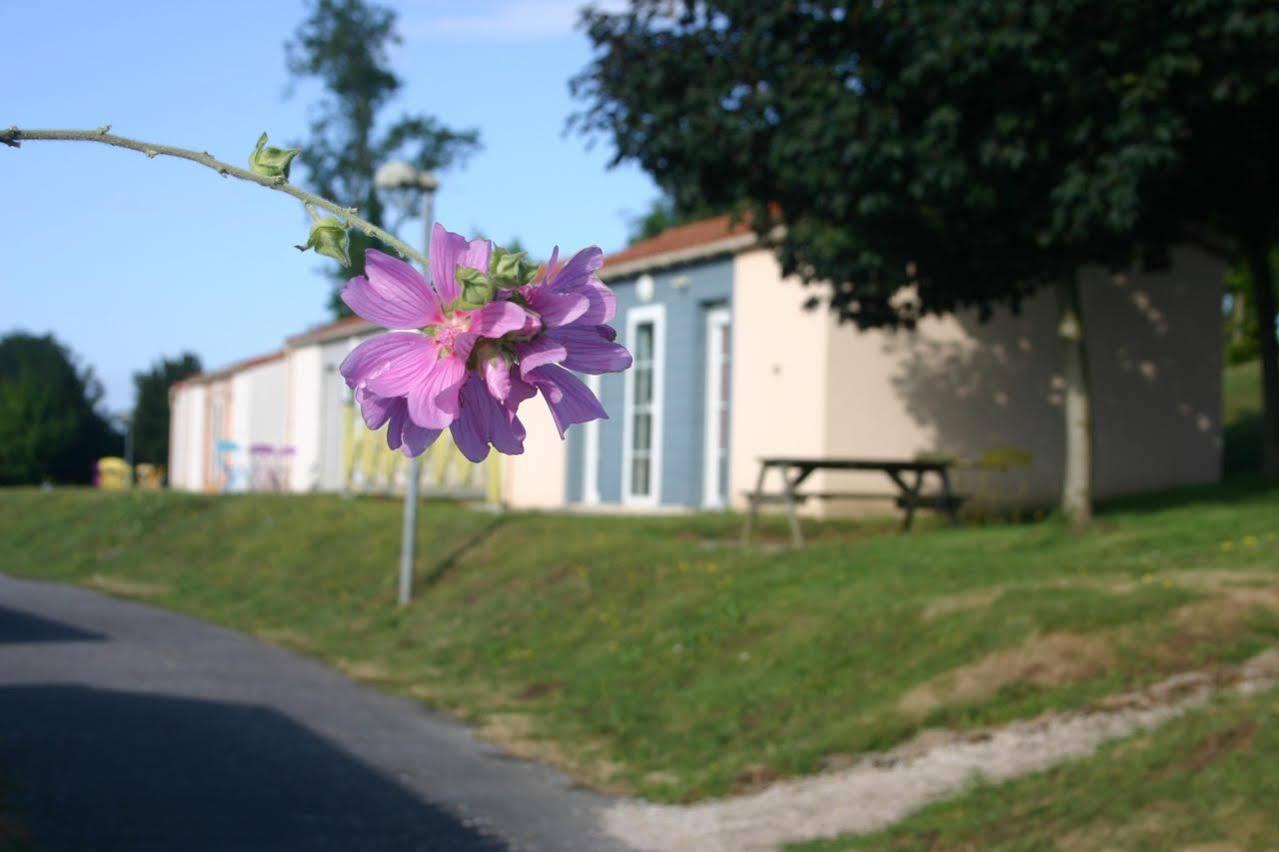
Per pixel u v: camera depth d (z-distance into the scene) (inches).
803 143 510.0
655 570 576.7
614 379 874.1
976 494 722.8
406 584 658.2
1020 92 490.6
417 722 444.1
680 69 561.0
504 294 54.4
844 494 631.8
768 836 307.6
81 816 311.9
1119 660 381.4
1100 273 766.5
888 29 507.2
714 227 856.9
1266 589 408.5
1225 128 557.9
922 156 495.5
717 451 791.7
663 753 392.8
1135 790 281.0
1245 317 1494.8
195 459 1846.7
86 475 2333.9
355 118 2052.2
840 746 366.3
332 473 1314.0
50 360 2327.8
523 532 711.1
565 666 501.4
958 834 283.3
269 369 1518.2
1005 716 366.6
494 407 55.2
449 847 301.6
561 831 318.0
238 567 826.2
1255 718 301.4
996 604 426.6
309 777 362.0
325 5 2032.5
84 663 535.8
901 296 708.0
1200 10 461.1
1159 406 783.7
